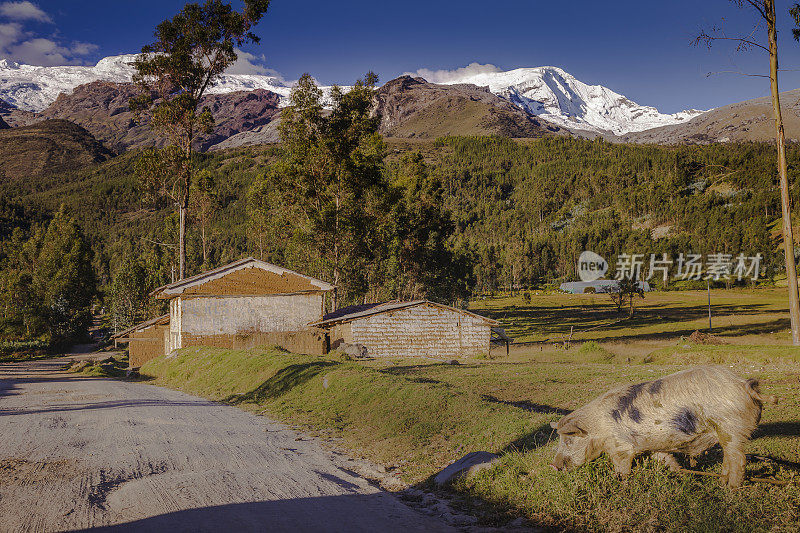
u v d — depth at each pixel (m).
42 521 6.49
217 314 39.97
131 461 9.70
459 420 11.88
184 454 10.36
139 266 108.56
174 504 7.02
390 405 14.28
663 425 6.18
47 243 112.12
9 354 81.81
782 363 20.72
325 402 16.67
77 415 16.27
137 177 50.59
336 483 8.44
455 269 86.00
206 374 28.50
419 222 76.44
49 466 9.36
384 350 39.62
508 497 7.15
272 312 41.28
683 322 80.50
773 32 23.08
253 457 10.28
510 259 198.75
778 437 8.40
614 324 83.81
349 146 55.03
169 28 48.97
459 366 27.80
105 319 146.88
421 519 6.65
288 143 56.19
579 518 6.13
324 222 52.88
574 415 6.83
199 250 130.62
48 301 101.19
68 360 77.06
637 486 6.31
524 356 39.38
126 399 21.34
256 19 50.25
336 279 54.53
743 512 5.57
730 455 6.03
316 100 54.59
